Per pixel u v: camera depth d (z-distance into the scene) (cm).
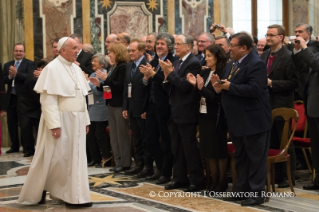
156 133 579
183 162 535
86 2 898
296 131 639
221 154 491
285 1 1002
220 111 475
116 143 652
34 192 459
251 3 988
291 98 539
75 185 450
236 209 439
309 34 616
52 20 886
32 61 851
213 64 498
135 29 916
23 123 809
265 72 450
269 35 542
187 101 508
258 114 447
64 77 459
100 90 654
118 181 581
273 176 503
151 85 579
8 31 880
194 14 929
